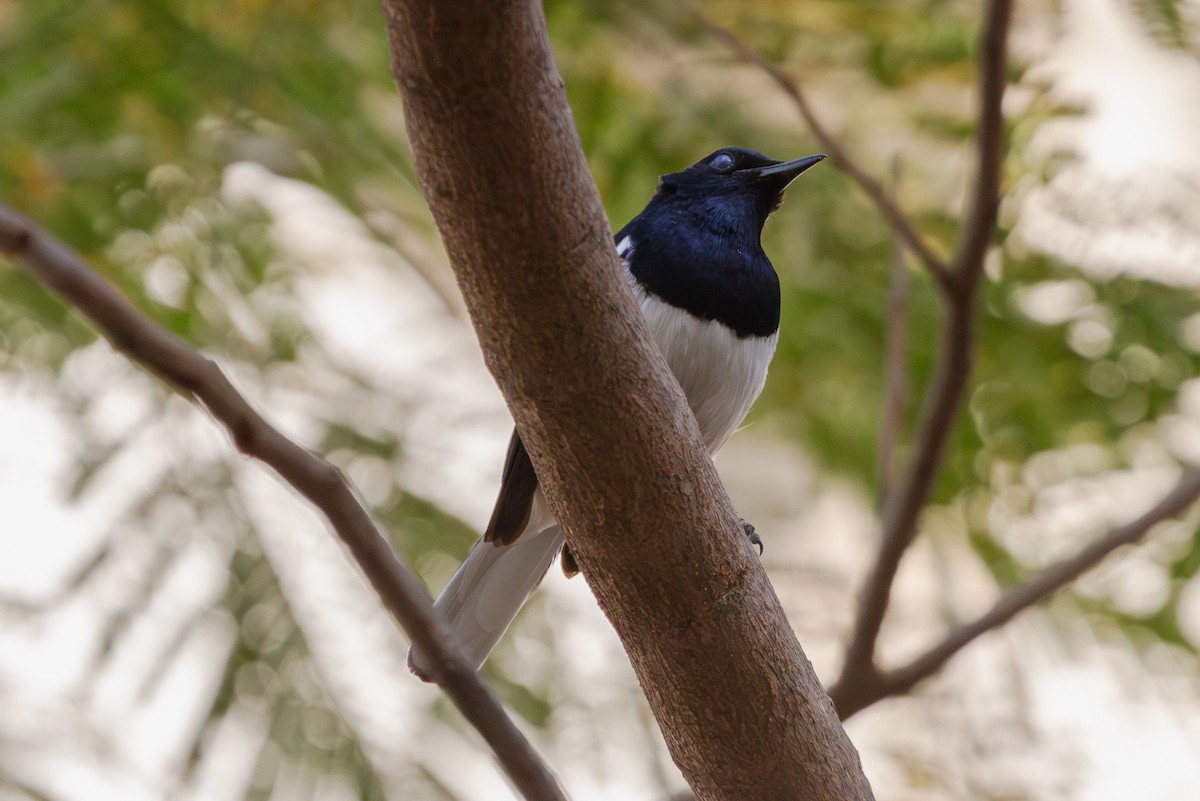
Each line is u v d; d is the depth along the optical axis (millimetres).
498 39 4211
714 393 8570
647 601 5242
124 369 9539
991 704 9516
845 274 11148
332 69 11086
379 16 11336
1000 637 9898
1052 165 9570
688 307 8445
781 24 11336
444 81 4270
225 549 9117
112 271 10016
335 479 3830
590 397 4895
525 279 4656
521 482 7688
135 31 10680
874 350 11109
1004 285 10305
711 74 11461
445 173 4473
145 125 10461
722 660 5270
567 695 9133
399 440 9703
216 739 8508
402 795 8648
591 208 4668
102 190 10242
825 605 9500
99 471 9133
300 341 10102
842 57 11375
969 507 10711
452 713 9016
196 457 9359
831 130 11484
